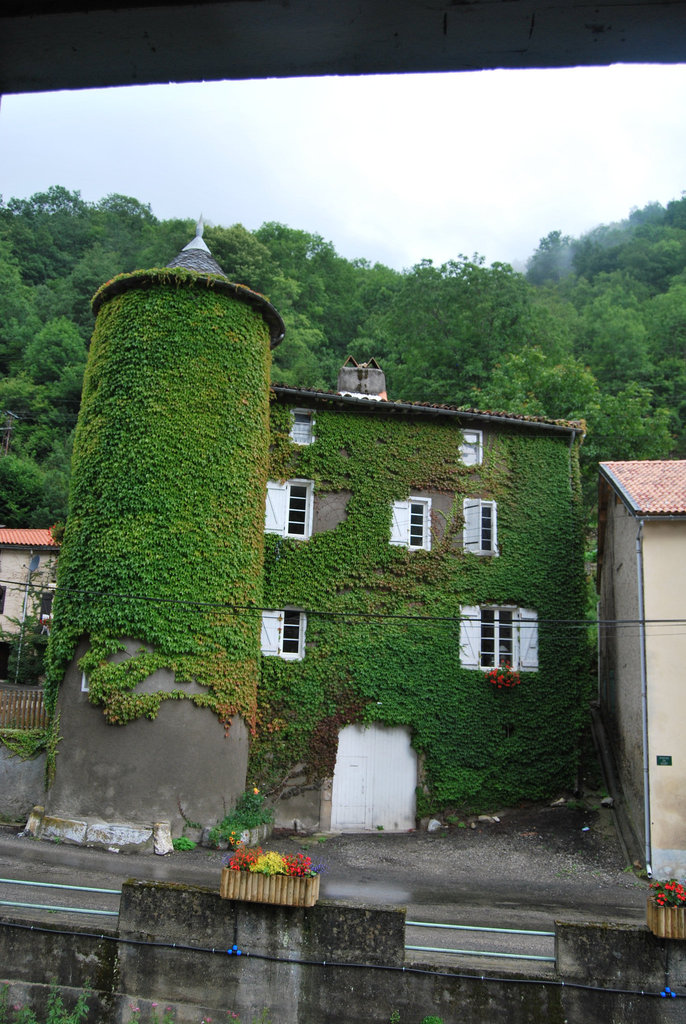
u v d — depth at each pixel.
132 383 18.97
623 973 8.91
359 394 25.02
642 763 18.03
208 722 18.08
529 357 38.31
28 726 20.22
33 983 9.45
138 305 19.48
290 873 9.29
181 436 18.81
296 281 59.78
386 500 22.33
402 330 44.69
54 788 17.81
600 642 26.52
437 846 19.25
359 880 16.17
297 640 21.36
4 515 46.44
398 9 1.90
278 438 22.06
